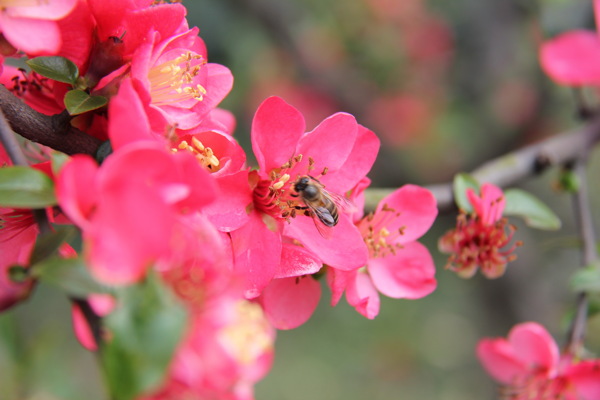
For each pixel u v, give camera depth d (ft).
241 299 0.91
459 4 2.32
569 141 1.22
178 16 0.88
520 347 1.08
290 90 2.25
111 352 0.74
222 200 0.91
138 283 0.76
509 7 2.15
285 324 0.96
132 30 0.88
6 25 0.84
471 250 1.05
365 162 0.96
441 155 2.27
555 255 2.29
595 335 1.87
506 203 1.10
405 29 2.37
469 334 2.73
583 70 1.28
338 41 2.30
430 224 0.99
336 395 2.61
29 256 0.80
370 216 0.99
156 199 0.76
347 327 2.70
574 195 1.21
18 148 0.84
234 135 2.18
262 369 0.94
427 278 0.99
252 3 1.98
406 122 2.34
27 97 0.93
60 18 0.85
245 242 0.92
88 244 0.76
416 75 2.38
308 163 0.94
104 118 0.89
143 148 0.76
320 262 0.93
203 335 0.79
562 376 1.08
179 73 0.91
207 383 0.80
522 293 2.10
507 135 2.13
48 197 0.80
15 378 1.04
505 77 2.15
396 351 2.69
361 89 2.30
